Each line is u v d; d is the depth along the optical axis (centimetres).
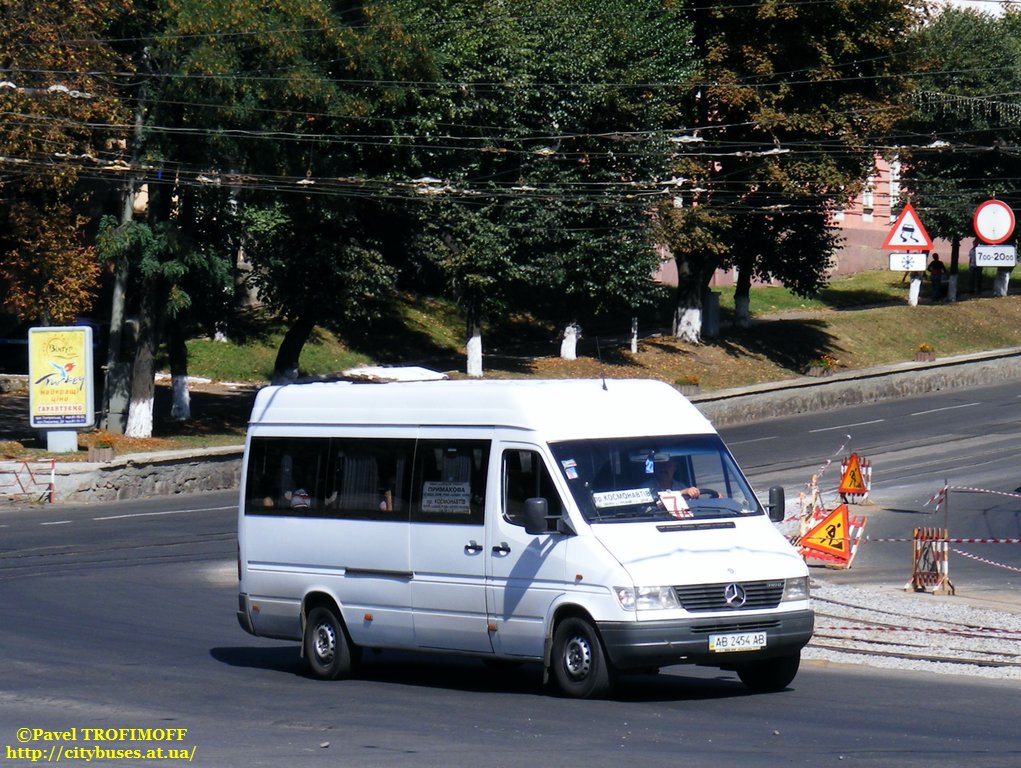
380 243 10288
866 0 11606
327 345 12431
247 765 2230
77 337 8569
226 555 5903
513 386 3084
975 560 5297
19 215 8500
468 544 3042
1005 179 14188
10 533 6638
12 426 9725
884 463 8362
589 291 11581
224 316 10081
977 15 14650
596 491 2903
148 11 8338
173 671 3434
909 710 2691
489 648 3003
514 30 10550
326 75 8519
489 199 10644
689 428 3111
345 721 2666
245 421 10175
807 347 13450
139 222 8838
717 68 11812
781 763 2150
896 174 15188
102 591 4912
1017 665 3319
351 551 3309
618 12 10906
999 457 8306
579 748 2316
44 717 2747
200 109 8344
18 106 7550
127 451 8700
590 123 10944
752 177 11938
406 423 3259
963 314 15188
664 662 2705
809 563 5309
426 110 9575
